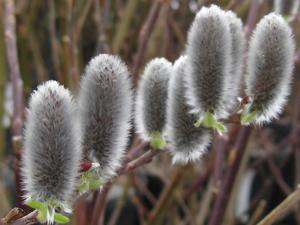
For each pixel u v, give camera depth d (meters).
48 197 0.11
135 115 0.14
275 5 0.18
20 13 0.28
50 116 0.10
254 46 0.13
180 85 0.13
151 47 0.26
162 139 0.13
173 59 0.26
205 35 0.12
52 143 0.10
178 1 0.29
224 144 0.21
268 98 0.13
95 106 0.12
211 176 0.26
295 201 0.14
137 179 0.28
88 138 0.12
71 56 0.22
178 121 0.13
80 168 0.11
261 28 0.13
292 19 0.18
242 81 0.14
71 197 0.11
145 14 0.27
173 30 0.29
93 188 0.12
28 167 0.11
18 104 0.19
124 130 0.12
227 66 0.12
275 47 0.13
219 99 0.12
